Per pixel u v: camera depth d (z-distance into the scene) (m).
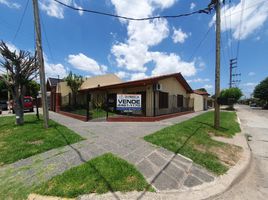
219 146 6.31
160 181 3.67
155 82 12.37
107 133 7.41
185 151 5.29
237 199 3.39
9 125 9.57
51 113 18.88
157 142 5.93
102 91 17.34
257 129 11.64
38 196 3.19
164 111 14.64
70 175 3.76
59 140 6.25
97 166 4.12
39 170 4.17
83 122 10.80
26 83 9.80
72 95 19.88
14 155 5.09
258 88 47.62
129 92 14.49
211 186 3.67
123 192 3.26
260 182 4.14
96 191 3.25
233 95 34.34
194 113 20.28
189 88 19.86
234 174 4.24
